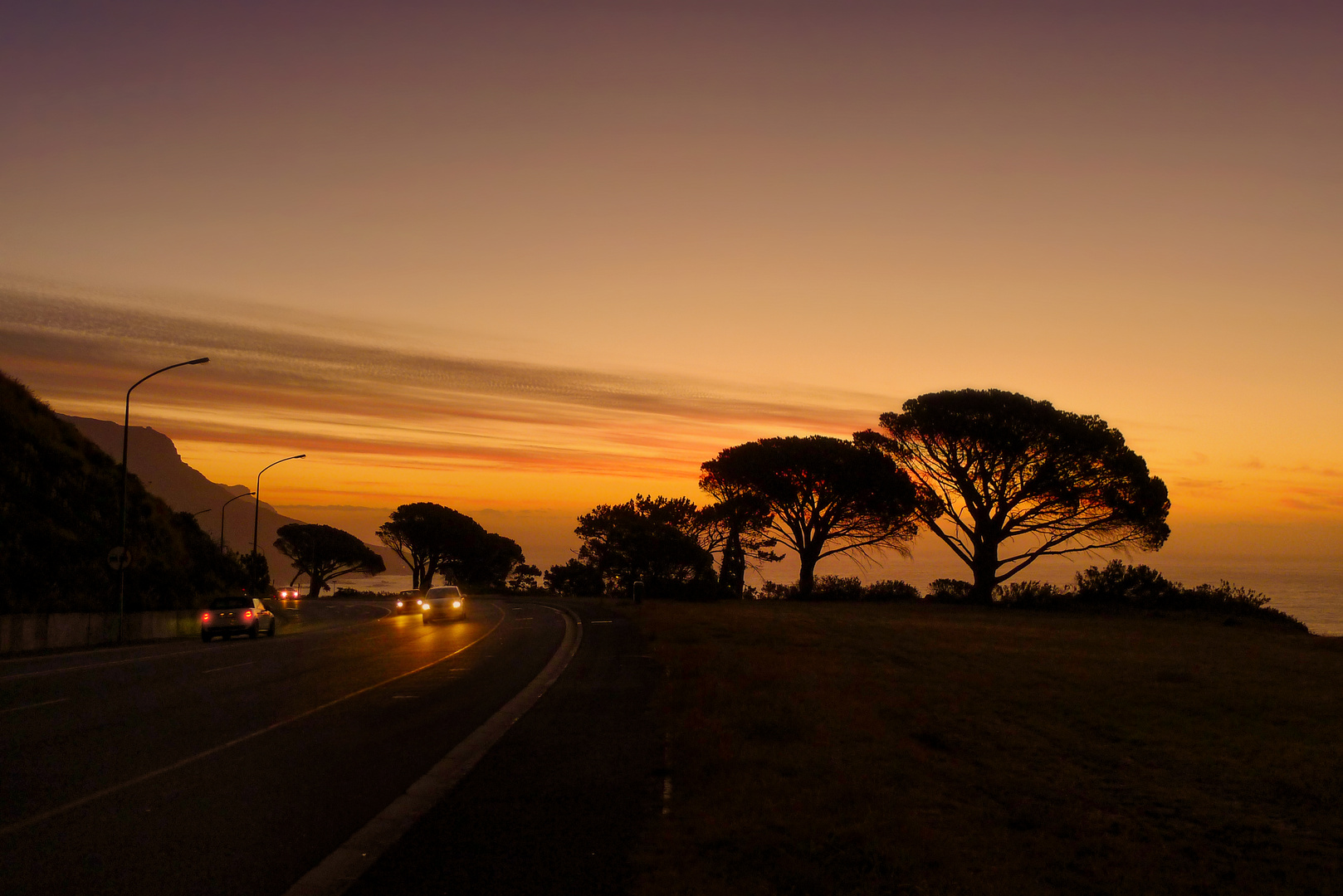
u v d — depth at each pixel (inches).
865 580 2623.0
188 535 2069.4
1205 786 363.9
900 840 262.1
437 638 1212.5
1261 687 646.5
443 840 261.9
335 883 226.4
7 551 1220.5
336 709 538.3
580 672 731.4
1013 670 739.4
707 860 242.4
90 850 254.2
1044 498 1916.8
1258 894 243.3
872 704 534.9
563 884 224.5
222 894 219.0
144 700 580.4
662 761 374.6
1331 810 330.0
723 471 2321.6
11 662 894.4
